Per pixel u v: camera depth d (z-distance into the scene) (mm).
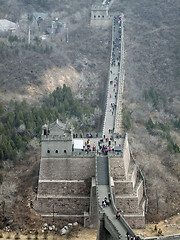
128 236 113625
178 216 162125
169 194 175000
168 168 192375
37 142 195250
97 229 148000
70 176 158750
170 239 119500
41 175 158750
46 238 145000
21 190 166625
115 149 160250
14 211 155875
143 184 174000
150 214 162875
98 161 156250
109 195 141875
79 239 145000
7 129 198875
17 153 189375
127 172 163625
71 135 157875
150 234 147375
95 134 176125
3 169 183750
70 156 158125
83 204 156375
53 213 156500
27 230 148875
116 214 126812
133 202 154500
